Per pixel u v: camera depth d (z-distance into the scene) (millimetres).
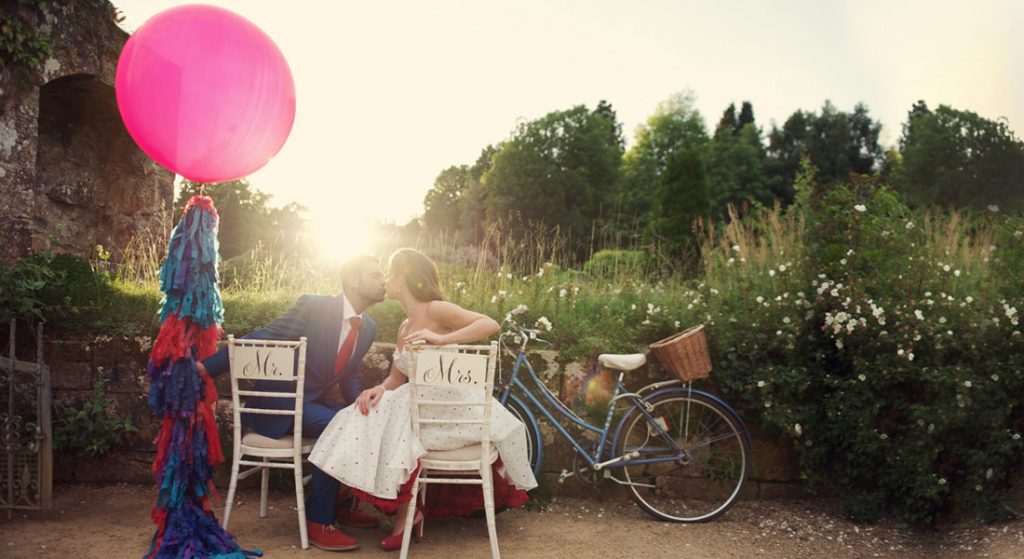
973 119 41188
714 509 5160
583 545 4379
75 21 6828
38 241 6434
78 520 4598
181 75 3301
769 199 49812
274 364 4066
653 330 5695
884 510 5113
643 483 5277
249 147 3525
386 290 4496
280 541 4258
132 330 5453
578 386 5391
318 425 4219
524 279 6809
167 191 9336
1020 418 4836
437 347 3908
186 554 3656
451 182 57469
